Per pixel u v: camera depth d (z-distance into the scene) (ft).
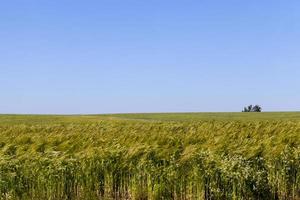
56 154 51.57
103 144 57.11
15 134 74.33
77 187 49.62
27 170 48.52
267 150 51.75
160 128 83.66
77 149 56.08
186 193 48.47
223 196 47.32
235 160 48.21
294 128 72.90
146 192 49.52
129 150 51.13
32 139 63.21
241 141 57.67
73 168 49.47
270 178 48.83
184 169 48.57
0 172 47.78
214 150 52.31
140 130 76.69
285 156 49.93
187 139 60.75
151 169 48.73
